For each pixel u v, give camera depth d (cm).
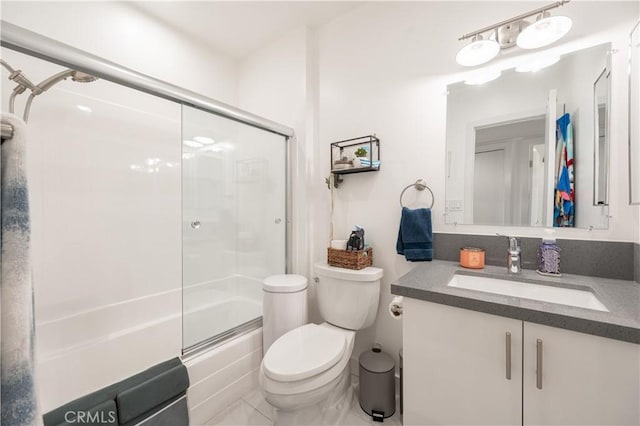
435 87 153
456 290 97
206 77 218
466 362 92
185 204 200
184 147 199
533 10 127
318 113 201
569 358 76
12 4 137
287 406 112
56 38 148
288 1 175
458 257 143
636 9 108
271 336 163
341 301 154
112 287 175
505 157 135
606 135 112
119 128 179
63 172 156
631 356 69
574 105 120
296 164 201
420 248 144
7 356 38
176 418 124
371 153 166
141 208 190
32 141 145
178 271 209
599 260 112
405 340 104
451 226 148
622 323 69
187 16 188
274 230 209
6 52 134
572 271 117
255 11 184
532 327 81
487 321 88
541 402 80
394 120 166
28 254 40
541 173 127
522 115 131
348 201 183
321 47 199
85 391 148
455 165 147
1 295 38
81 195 163
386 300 166
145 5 178
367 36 177
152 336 178
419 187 156
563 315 75
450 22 148
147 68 184
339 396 148
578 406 75
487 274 121
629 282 105
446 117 150
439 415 97
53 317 150
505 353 85
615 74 111
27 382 39
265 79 220
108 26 167
